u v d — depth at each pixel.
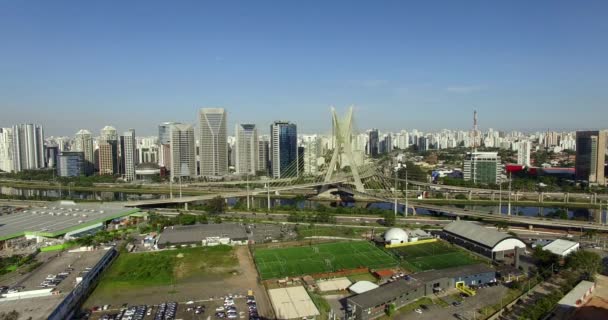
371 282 166.88
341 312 143.38
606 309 141.62
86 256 188.38
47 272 167.12
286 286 165.88
